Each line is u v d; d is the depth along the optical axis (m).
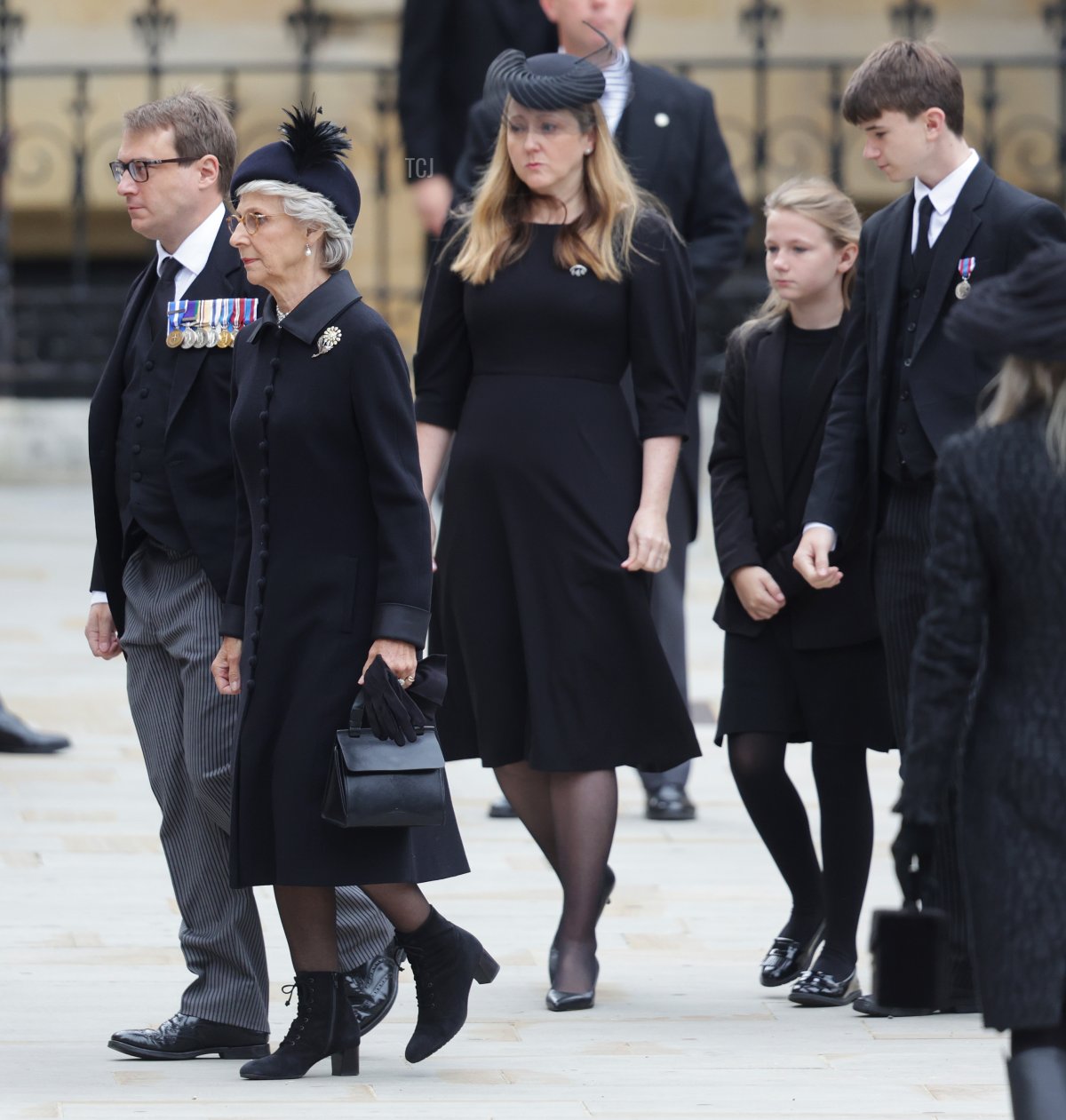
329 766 14.92
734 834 24.27
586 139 18.08
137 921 20.28
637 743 18.14
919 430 17.22
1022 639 11.75
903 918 12.12
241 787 15.08
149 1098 15.03
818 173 51.44
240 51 52.09
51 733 29.11
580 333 18.14
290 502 15.07
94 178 52.16
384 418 14.93
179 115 16.14
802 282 18.39
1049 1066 11.57
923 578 17.31
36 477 50.94
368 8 51.44
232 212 16.16
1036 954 11.45
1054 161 51.47
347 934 16.84
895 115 17.22
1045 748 11.58
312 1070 15.94
